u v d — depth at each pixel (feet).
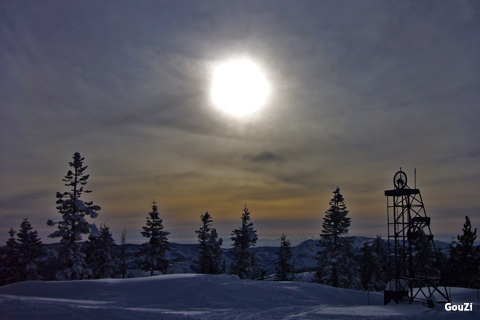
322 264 158.81
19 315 53.06
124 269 185.68
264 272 183.83
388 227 83.30
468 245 161.58
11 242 166.71
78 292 81.00
